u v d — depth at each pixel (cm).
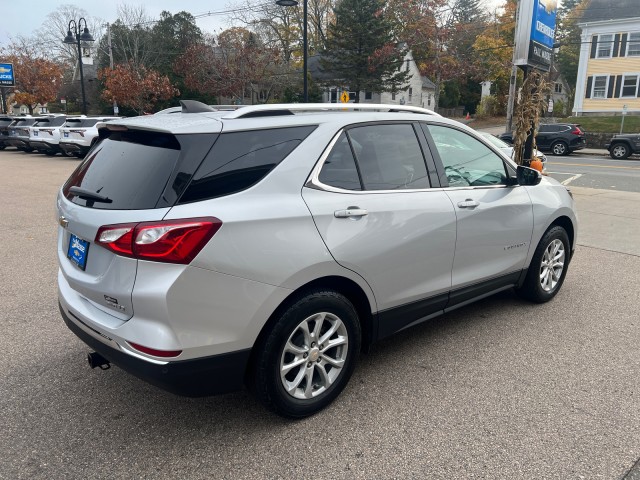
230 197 261
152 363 247
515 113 787
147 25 5841
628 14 3528
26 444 277
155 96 4097
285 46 5341
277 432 289
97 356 292
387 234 317
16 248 680
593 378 345
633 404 314
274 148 283
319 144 299
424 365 364
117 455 268
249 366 281
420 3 4350
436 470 256
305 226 280
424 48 4703
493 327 429
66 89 6062
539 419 298
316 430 290
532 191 446
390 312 335
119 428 292
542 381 341
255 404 319
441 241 354
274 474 254
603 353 382
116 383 341
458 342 401
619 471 254
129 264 248
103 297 263
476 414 304
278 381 282
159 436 285
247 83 4494
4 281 544
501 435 284
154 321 246
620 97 3650
